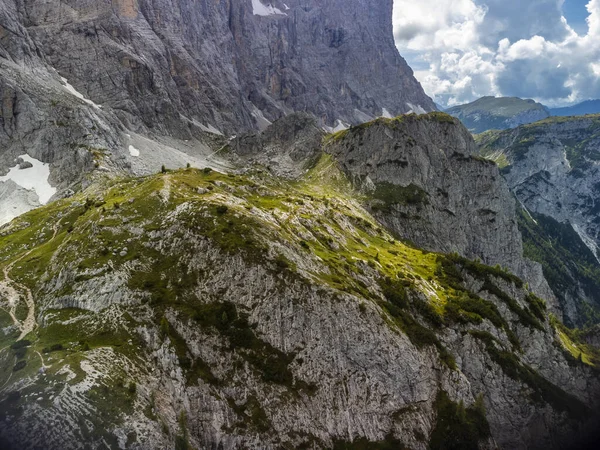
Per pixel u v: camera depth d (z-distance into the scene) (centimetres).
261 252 11706
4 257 14675
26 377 7962
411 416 11106
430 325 14125
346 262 14438
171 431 8150
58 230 16075
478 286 18038
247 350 10212
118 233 12744
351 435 10131
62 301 10694
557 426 14225
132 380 8419
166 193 14200
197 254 11712
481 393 13675
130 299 10462
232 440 8931
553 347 16900
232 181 17950
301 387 10181
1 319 10400
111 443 7256
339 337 11088
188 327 10012
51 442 7081
